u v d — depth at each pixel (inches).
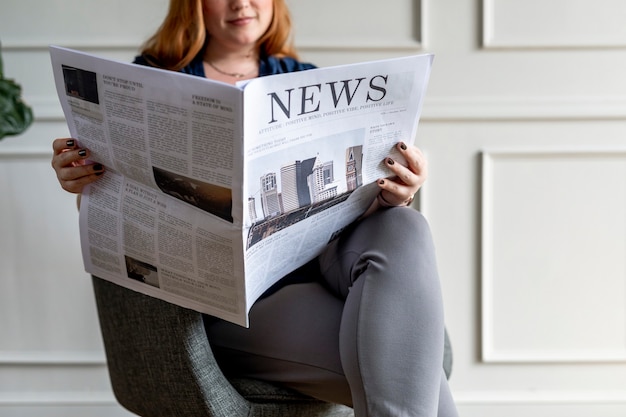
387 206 47.1
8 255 74.5
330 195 42.1
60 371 76.5
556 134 73.4
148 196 40.9
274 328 47.1
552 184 74.2
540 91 72.7
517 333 76.3
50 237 74.5
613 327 76.0
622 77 72.6
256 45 56.7
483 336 75.8
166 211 40.4
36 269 74.9
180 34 53.6
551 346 76.4
